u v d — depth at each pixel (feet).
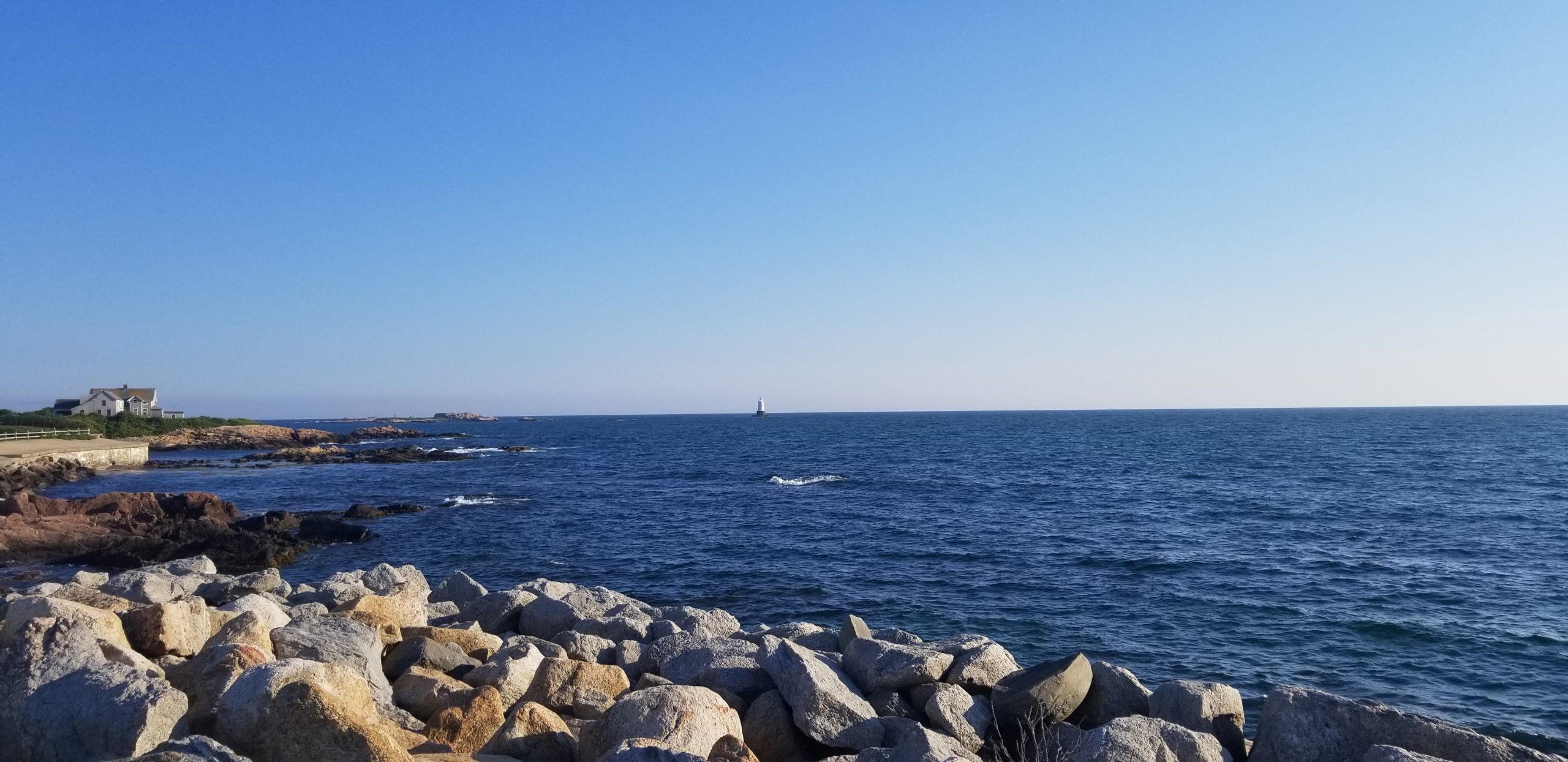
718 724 25.68
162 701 20.40
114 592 44.65
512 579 86.02
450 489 179.11
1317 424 505.25
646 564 91.45
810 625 43.55
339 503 157.99
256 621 28.73
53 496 164.86
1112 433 410.52
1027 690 29.45
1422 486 154.10
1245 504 131.54
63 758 20.04
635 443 376.07
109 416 338.95
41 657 22.30
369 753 18.54
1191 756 26.14
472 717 26.58
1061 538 101.86
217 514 125.70
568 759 25.00
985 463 227.20
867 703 30.27
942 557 91.66
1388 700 49.37
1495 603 68.85
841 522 119.03
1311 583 76.59
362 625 32.17
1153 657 57.52
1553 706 48.19
